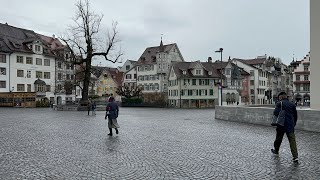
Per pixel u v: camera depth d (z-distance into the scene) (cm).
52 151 1103
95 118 2958
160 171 809
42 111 4725
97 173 789
